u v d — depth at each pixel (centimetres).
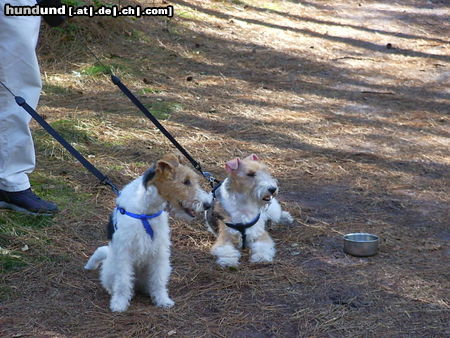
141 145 636
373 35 1099
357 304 481
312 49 976
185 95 737
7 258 504
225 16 1074
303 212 564
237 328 466
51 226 532
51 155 607
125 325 466
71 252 514
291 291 491
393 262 514
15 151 530
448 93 798
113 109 690
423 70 901
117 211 471
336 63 912
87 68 761
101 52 804
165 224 474
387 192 590
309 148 652
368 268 508
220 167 612
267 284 496
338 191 590
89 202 559
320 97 762
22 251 510
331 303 482
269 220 545
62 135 631
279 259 518
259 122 695
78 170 594
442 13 1300
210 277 501
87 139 635
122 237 467
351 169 620
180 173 466
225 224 523
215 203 528
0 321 468
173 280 498
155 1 1020
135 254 471
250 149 644
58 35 798
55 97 706
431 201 579
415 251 523
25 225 530
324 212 564
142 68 784
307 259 517
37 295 484
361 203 575
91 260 496
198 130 669
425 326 467
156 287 478
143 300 484
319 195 584
